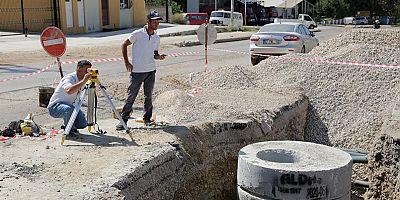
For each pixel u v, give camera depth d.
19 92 12.45
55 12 31.95
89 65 7.57
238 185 6.96
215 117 9.03
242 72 12.91
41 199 5.15
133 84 7.84
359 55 12.59
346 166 6.58
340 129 10.75
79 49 23.38
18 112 10.33
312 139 10.84
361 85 11.52
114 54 21.78
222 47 26.52
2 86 13.26
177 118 8.80
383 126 8.85
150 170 6.38
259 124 9.18
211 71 13.27
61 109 7.39
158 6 49.31
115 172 5.94
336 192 6.51
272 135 9.41
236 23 45.28
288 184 6.37
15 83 13.73
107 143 7.15
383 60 12.34
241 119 9.12
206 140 8.09
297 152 7.11
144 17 41.19
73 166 6.16
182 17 47.16
